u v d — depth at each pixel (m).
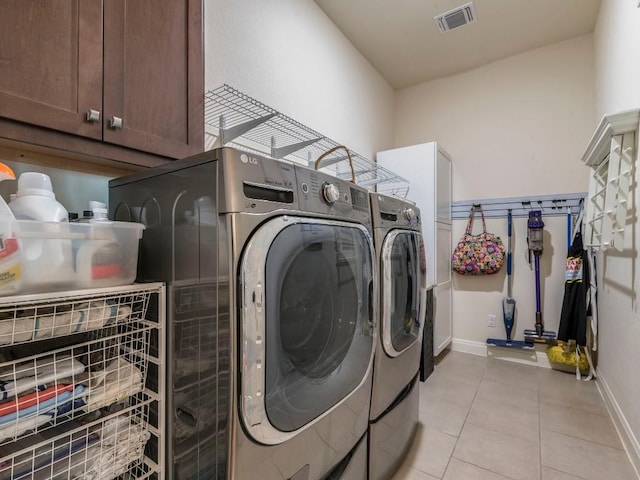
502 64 3.24
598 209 2.35
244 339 0.79
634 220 1.73
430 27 2.77
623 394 1.86
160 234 1.01
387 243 1.46
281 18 2.14
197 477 0.89
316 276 1.03
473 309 3.32
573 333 2.71
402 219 1.69
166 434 0.98
